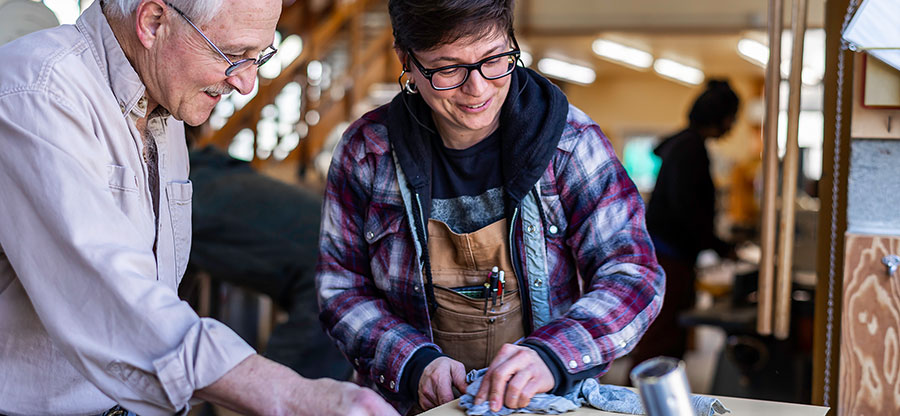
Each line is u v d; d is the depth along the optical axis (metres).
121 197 1.25
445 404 1.31
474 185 1.50
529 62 10.78
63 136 1.12
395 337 1.47
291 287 2.60
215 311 3.52
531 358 1.30
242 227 2.59
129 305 1.07
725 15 6.75
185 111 1.31
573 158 1.46
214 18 1.21
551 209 1.49
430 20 1.27
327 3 7.43
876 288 1.58
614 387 1.35
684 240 4.35
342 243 1.61
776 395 3.88
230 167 2.75
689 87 15.16
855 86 1.61
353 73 6.95
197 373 1.05
